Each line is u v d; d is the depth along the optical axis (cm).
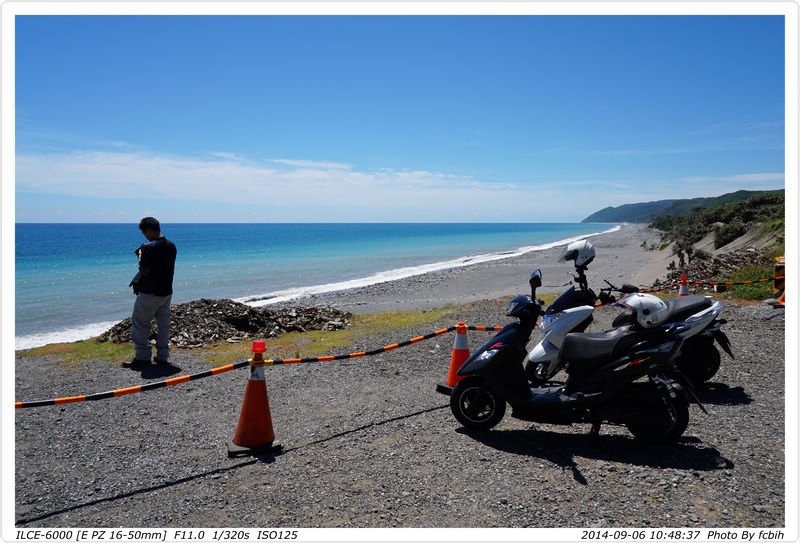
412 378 757
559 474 427
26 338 1576
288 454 494
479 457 467
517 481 416
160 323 902
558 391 512
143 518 386
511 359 517
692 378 648
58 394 730
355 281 3089
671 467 431
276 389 726
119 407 668
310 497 405
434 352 900
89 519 387
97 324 1833
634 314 488
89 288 2938
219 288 2814
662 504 372
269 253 6012
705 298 518
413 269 3834
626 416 473
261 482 436
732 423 523
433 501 389
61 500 420
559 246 6706
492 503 383
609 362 484
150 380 798
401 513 374
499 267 3641
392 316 1430
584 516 360
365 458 475
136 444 540
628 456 459
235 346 1055
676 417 466
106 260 5253
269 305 2181
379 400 656
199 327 1142
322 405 648
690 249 2483
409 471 443
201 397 705
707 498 378
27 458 510
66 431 584
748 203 3388
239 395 711
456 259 4819
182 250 6644
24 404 468
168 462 490
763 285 1210
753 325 931
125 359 937
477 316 1219
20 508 407
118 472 471
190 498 413
